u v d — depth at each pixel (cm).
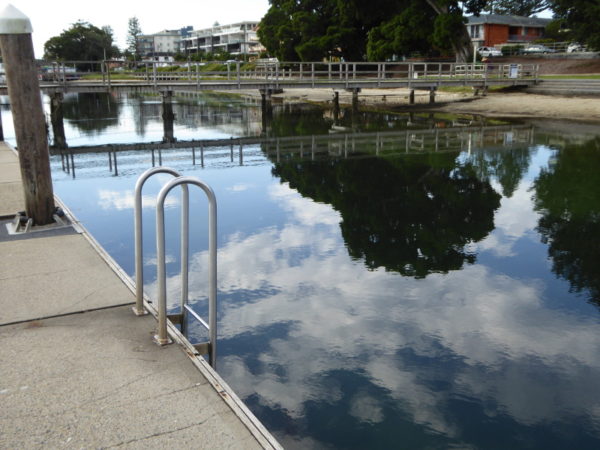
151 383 269
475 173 1188
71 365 284
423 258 649
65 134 1933
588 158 1366
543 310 507
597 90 2759
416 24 3709
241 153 1343
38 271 417
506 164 1295
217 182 1096
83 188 1024
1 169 823
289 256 653
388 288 557
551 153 1453
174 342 311
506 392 371
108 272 416
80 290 383
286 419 339
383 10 4034
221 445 225
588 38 3519
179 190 1012
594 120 2225
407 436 323
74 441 225
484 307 513
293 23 4578
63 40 9319
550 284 570
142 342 310
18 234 509
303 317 487
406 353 425
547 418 343
